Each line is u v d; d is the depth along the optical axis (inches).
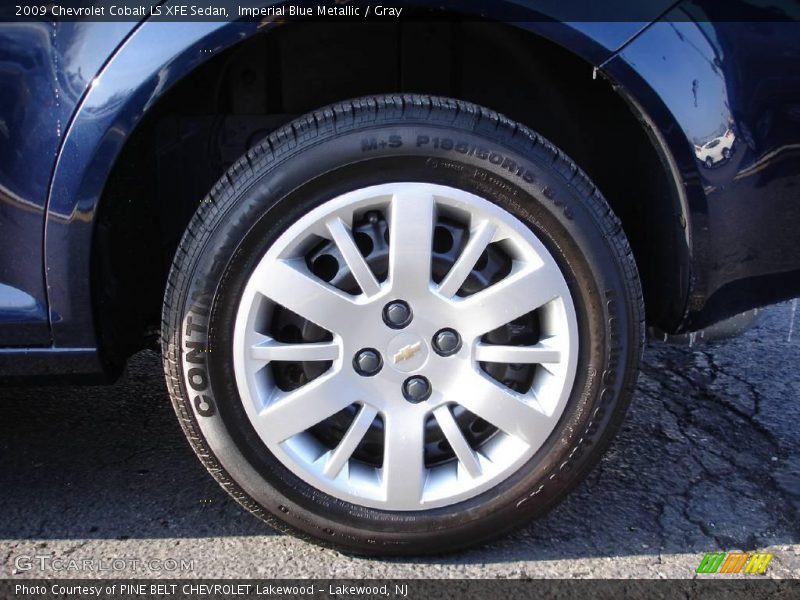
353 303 75.9
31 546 85.5
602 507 92.3
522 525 82.7
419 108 74.4
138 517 90.4
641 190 88.7
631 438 107.0
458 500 80.4
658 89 74.8
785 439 107.2
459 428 79.4
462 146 74.1
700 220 78.2
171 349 76.8
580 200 75.9
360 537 80.7
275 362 80.1
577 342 78.1
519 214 75.8
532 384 80.9
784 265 80.4
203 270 74.6
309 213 74.5
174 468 100.0
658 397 118.2
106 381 82.7
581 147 91.7
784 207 78.5
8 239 76.5
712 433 108.6
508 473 80.1
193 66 73.3
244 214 73.9
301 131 74.4
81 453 103.0
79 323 78.4
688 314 82.6
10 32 73.2
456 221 78.2
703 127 75.6
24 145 74.6
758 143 76.4
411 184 74.7
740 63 75.0
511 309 76.9
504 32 85.4
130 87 73.3
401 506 79.9
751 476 98.8
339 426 81.5
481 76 89.5
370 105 74.5
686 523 89.9
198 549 85.3
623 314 78.0
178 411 78.4
